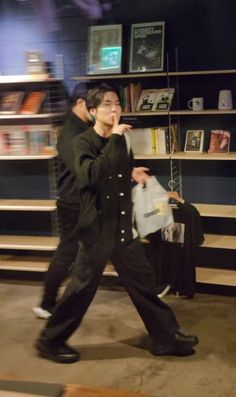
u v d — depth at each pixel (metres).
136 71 3.98
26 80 4.01
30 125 4.20
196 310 3.76
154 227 3.13
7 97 4.21
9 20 4.33
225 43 3.87
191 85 4.00
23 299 4.14
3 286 4.43
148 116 4.16
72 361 3.12
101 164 2.67
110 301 3.99
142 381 2.90
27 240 4.45
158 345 3.12
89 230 2.82
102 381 2.92
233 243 3.89
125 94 4.00
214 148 3.92
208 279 3.92
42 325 3.67
